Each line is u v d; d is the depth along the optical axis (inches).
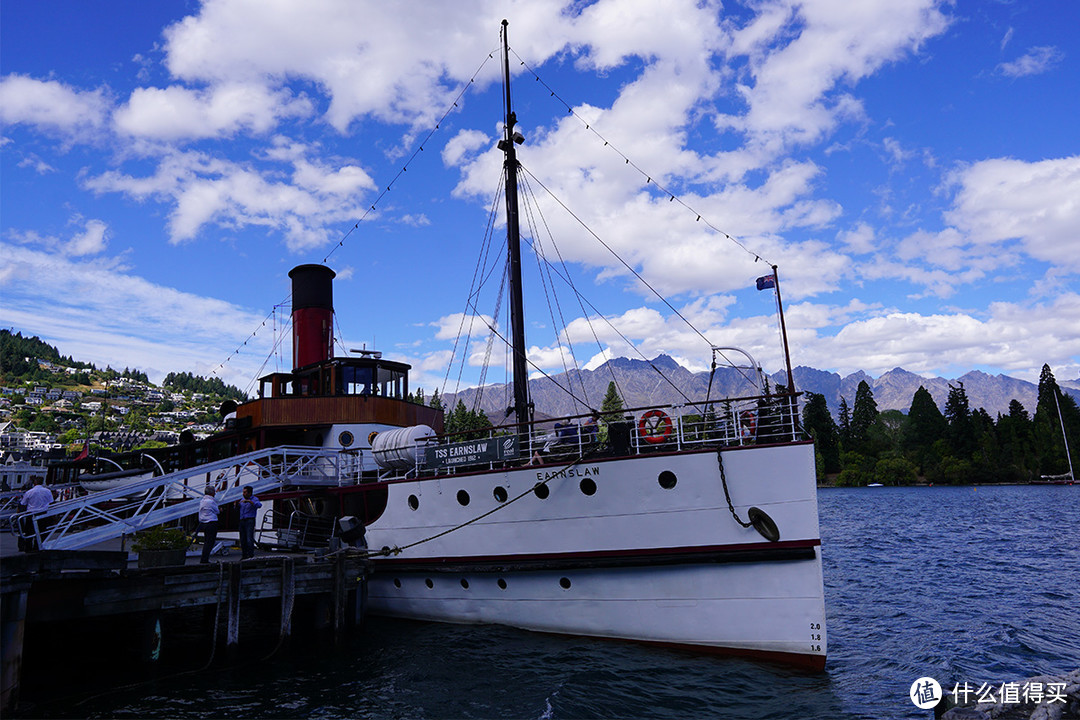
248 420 840.9
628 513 538.3
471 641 570.6
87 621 637.3
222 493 655.8
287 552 718.5
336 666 520.7
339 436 797.2
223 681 490.0
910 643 617.6
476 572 597.3
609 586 548.7
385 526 667.4
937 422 5605.3
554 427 589.9
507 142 773.9
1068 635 644.1
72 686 481.1
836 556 1320.1
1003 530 1814.7
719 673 491.5
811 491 492.7
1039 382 5733.3
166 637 627.5
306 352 921.5
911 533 1771.7
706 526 517.3
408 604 647.1
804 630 490.6
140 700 450.3
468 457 610.2
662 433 546.3
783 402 525.7
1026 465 5236.2
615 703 440.8
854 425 6043.3
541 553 567.8
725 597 513.0
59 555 414.0
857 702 446.0
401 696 457.7
